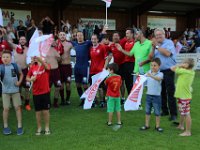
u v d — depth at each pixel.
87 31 19.28
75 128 6.19
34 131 6.02
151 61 6.39
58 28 19.62
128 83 8.09
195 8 25.23
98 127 6.26
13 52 7.77
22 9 18.64
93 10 21.45
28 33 12.39
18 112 5.88
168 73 6.56
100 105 8.12
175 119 6.64
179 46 16.64
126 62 8.04
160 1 21.48
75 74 8.24
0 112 7.54
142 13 22.81
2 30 7.75
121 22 22.89
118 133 5.85
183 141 5.38
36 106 5.77
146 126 6.10
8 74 5.77
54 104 8.10
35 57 5.76
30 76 5.75
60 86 8.05
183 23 25.97
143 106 8.21
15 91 5.83
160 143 5.27
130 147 5.09
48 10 19.70
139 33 7.37
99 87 7.96
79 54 8.14
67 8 20.41
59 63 8.17
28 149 5.04
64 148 5.06
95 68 7.91
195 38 20.89
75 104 8.45
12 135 5.79
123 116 7.14
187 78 5.59
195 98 9.17
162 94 7.05
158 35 6.52
